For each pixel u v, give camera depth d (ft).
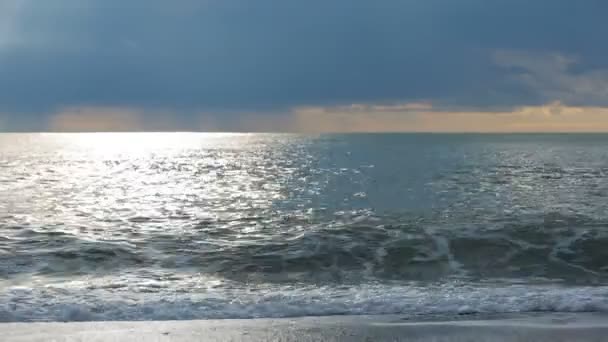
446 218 66.49
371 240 54.95
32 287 38.96
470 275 44.93
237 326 30.83
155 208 81.25
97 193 101.96
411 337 28.84
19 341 27.94
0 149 346.33
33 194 99.35
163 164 196.24
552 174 128.26
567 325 30.83
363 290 39.42
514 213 69.67
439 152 244.63
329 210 76.64
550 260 48.83
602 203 78.38
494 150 259.39
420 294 37.78
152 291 39.09
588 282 42.73
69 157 248.73
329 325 30.99
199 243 55.77
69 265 47.47
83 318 32.45
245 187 111.24
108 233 60.90
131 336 28.94
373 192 97.60
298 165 177.27
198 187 112.78
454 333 29.40
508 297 36.58
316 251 51.75
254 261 49.06
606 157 194.70
